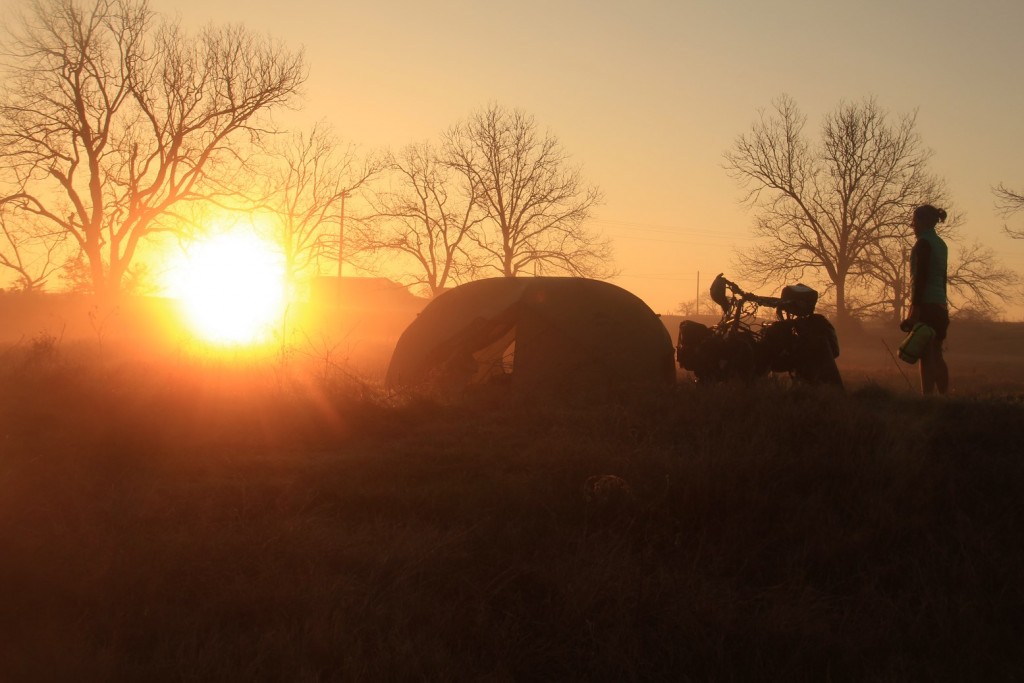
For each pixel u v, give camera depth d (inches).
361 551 203.8
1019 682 173.5
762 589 200.5
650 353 427.8
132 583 185.9
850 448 262.8
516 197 1405.0
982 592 199.6
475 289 448.5
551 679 168.1
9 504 222.5
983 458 267.0
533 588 193.0
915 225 385.1
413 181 1422.2
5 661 161.6
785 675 171.3
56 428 295.3
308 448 294.2
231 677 155.6
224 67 1494.8
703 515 227.9
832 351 398.9
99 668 156.9
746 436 272.7
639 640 176.7
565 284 437.1
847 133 1902.1
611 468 252.8
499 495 237.5
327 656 162.9
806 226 1950.1
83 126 1433.3
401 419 330.0
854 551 216.1
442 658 163.0
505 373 467.2
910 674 172.6
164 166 1494.8
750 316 418.9
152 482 249.8
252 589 184.1
